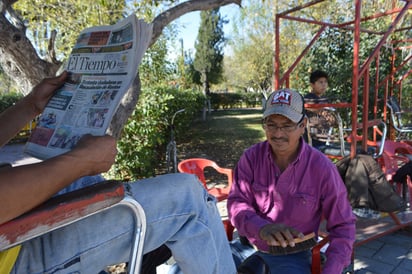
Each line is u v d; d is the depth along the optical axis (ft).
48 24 13.43
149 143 17.19
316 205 6.00
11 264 2.88
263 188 6.25
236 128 44.62
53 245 3.24
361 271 9.28
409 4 10.21
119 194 3.06
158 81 29.63
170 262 6.47
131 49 3.63
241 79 81.46
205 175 20.49
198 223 3.86
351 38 21.77
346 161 9.12
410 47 20.43
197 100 46.29
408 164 10.94
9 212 2.46
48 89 4.53
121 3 12.80
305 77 25.32
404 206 9.17
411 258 9.89
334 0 24.49
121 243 3.52
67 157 2.87
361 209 9.48
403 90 25.21
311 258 6.02
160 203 3.66
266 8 45.09
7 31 7.70
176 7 9.93
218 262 3.93
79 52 4.39
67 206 2.71
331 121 13.97
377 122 11.28
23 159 24.09
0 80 47.57
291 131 5.81
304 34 39.73
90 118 3.50
